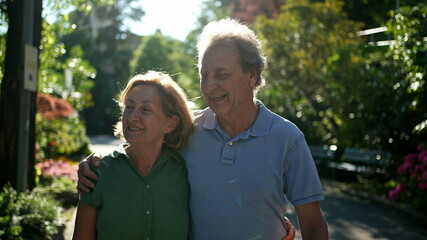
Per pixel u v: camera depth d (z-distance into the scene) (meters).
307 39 15.98
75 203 8.80
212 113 2.48
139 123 2.34
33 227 5.79
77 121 18.98
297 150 2.33
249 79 2.37
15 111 7.50
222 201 2.33
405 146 11.66
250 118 2.40
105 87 50.00
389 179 11.91
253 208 2.31
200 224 2.38
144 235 2.30
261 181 2.31
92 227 2.32
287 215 8.82
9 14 7.54
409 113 11.15
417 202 8.87
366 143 12.30
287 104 16.94
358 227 7.99
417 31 9.75
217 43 2.31
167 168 2.40
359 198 10.77
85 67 15.60
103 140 34.78
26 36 6.75
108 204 2.28
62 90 19.38
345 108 12.85
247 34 2.35
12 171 7.47
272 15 24.83
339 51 13.03
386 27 10.88
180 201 2.41
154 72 2.47
